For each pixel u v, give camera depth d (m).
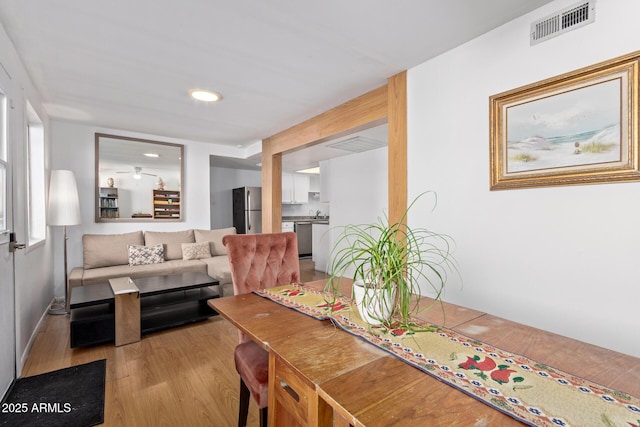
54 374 2.06
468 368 0.85
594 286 1.46
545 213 1.62
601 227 1.44
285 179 7.43
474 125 1.92
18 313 2.02
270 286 1.83
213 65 2.24
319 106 3.10
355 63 2.22
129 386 1.93
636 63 1.32
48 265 3.30
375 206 4.66
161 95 2.80
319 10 1.63
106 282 3.21
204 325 2.98
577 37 1.49
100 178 3.95
